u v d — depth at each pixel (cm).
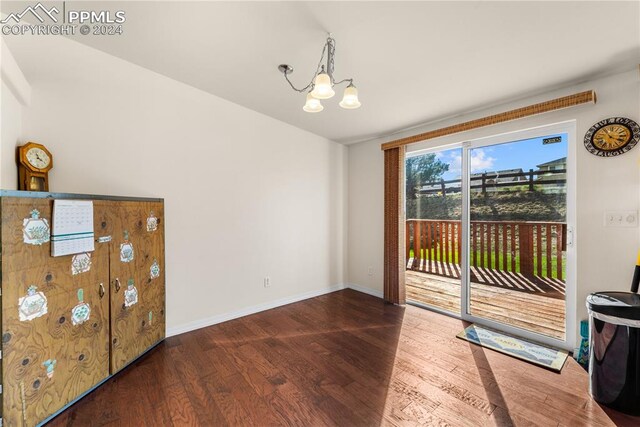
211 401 170
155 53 207
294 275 357
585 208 216
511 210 268
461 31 164
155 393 177
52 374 154
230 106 289
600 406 167
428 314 315
